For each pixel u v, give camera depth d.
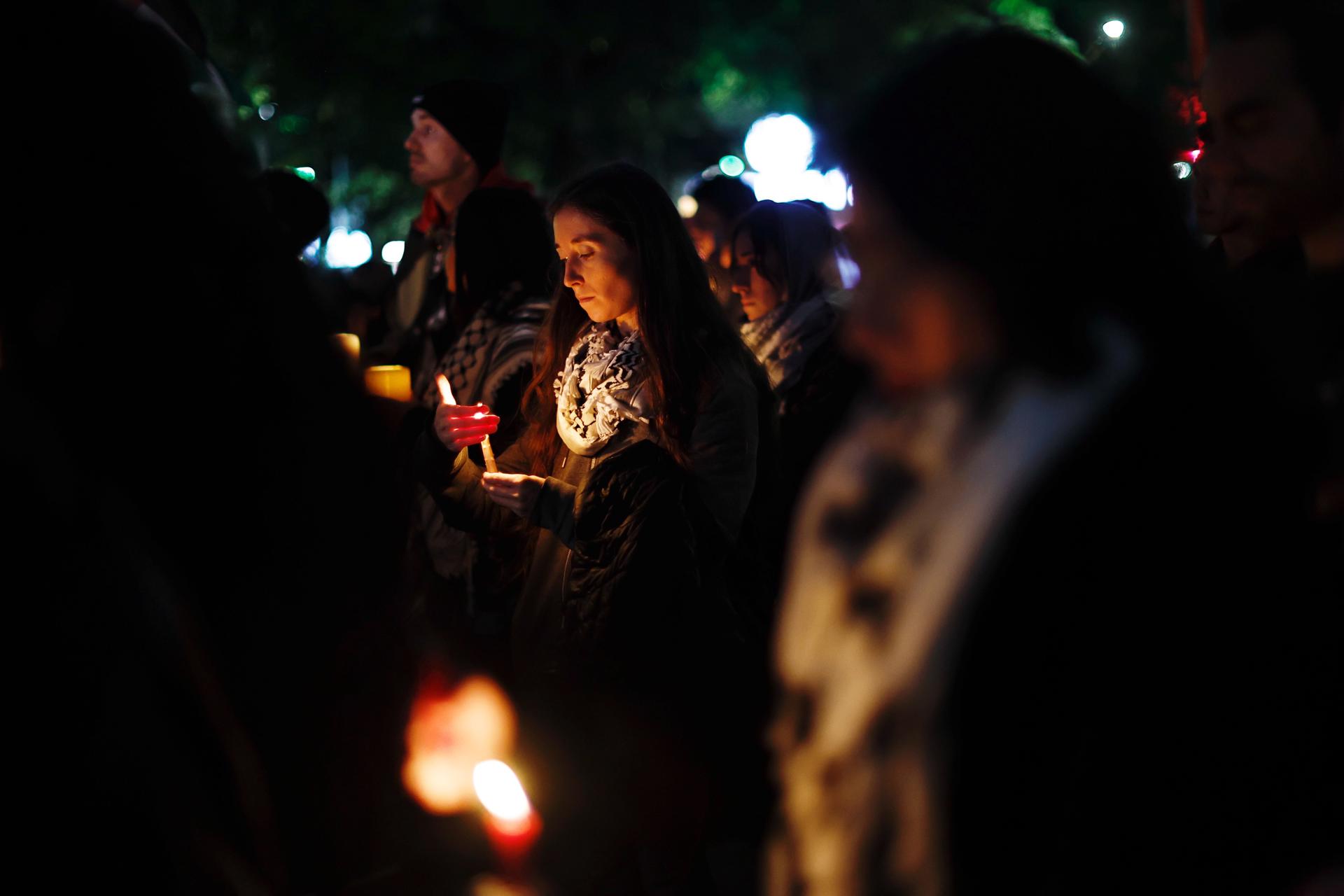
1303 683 1.45
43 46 1.55
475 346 5.38
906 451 1.61
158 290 1.57
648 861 3.96
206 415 1.59
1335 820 1.44
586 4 21.09
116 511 1.57
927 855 1.51
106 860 1.50
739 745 3.92
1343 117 2.19
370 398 1.83
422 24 20.62
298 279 1.73
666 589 3.81
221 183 1.65
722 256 7.05
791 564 1.71
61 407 1.55
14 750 1.47
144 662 1.55
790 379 5.45
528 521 4.24
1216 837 1.44
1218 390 1.50
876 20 22.48
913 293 1.58
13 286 1.55
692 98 23.39
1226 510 1.46
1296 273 2.42
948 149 1.53
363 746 1.80
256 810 1.65
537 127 21.33
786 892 1.73
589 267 3.96
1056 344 1.52
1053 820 1.48
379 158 20.91
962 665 1.50
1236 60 2.24
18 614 1.48
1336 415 1.71
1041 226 1.51
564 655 3.94
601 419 3.97
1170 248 1.54
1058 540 1.48
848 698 1.59
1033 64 1.55
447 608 5.00
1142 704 1.46
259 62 18.92
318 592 1.70
